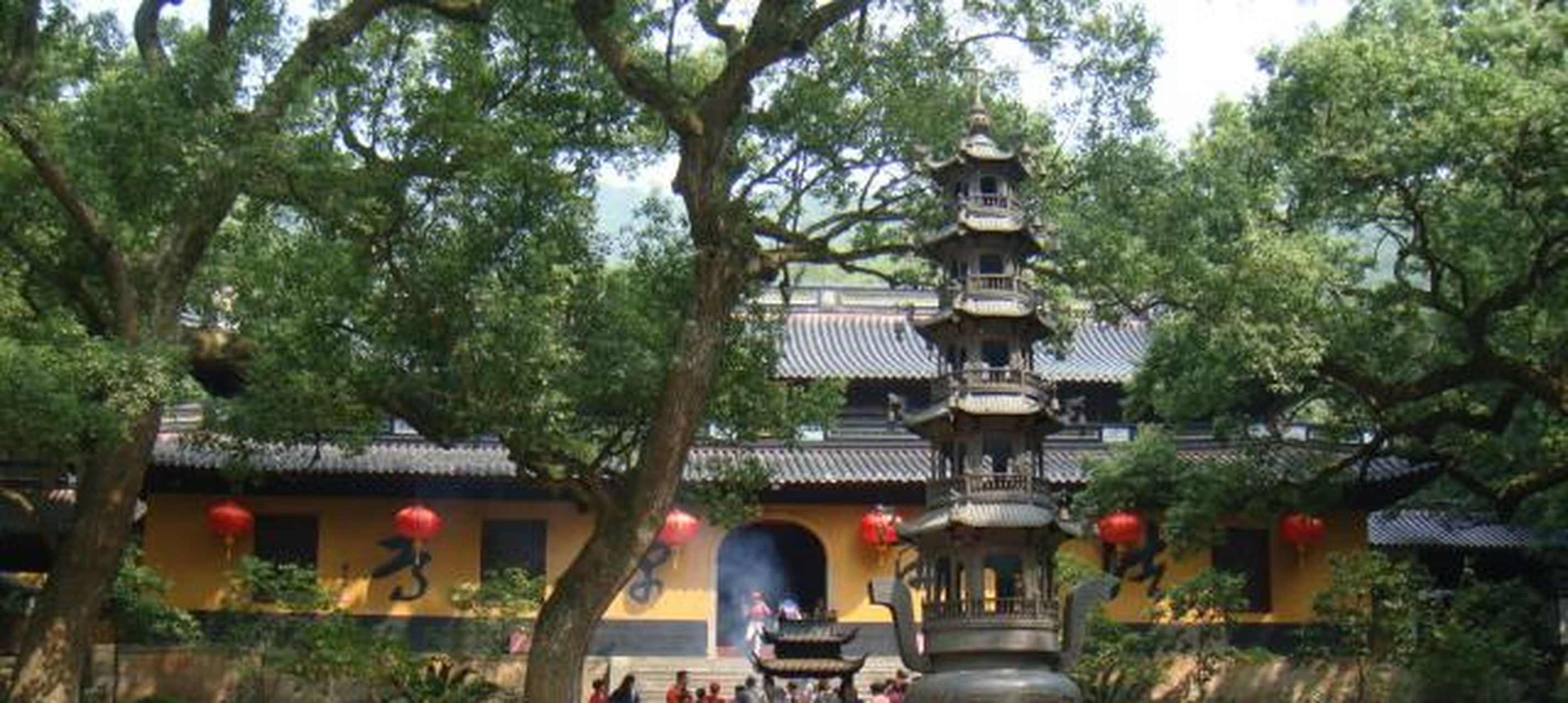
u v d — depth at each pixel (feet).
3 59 76.54
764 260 77.77
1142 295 84.43
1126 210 80.59
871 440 136.15
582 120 83.51
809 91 75.77
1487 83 87.04
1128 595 131.85
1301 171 94.73
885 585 71.15
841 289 157.69
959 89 78.33
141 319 79.66
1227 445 131.44
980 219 74.18
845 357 146.72
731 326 82.99
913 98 76.84
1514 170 88.99
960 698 67.46
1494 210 92.02
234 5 81.46
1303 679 115.14
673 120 73.82
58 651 77.71
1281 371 92.32
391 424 131.13
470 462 129.39
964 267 75.00
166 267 80.84
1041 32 77.61
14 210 81.15
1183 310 92.94
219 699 112.68
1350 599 119.44
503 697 110.73
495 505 132.57
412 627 129.49
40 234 84.69
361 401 79.82
